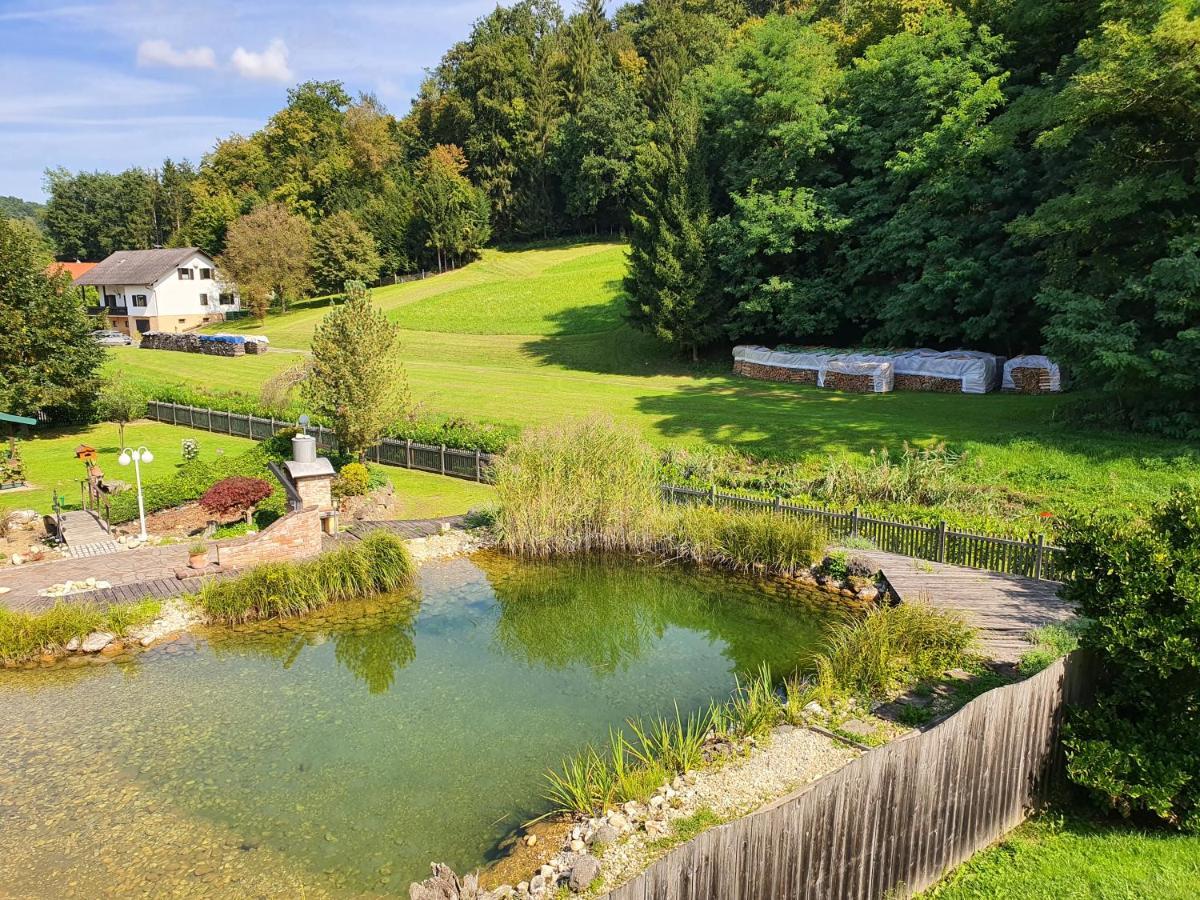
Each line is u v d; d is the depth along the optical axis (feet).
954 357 88.38
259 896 21.91
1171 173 60.80
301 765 28.73
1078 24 89.30
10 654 37.81
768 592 46.70
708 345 125.49
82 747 30.14
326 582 45.60
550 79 263.90
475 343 151.23
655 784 25.45
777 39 111.65
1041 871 20.92
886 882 20.04
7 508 64.95
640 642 40.68
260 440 95.55
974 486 57.47
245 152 281.54
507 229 264.72
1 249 96.94
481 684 35.76
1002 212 87.56
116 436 99.30
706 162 116.98
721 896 17.06
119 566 48.78
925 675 32.07
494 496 62.34
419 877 22.67
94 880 22.58
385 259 239.30
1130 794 21.90
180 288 222.07
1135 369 58.54
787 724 29.30
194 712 32.96
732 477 63.67
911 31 105.40
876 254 98.58
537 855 23.17
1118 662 23.41
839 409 83.41
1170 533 24.20
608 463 56.65
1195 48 56.03
